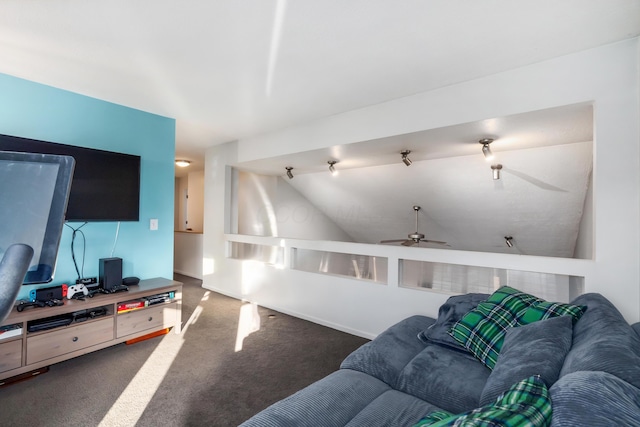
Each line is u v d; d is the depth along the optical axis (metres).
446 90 2.40
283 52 1.95
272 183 5.75
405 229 5.62
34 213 0.70
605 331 1.20
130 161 2.83
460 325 1.78
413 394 1.43
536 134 2.58
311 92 2.56
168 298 2.93
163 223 3.26
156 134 3.16
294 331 3.13
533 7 1.50
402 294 2.79
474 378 1.46
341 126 3.05
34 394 1.96
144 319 2.76
